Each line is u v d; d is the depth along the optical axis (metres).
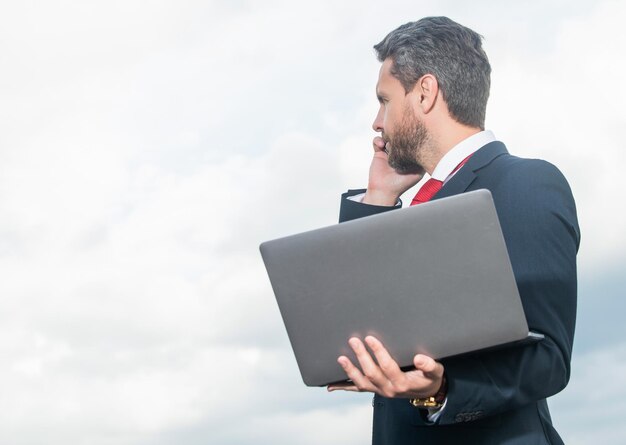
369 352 1.48
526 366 1.55
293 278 1.50
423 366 1.45
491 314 1.44
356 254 1.46
